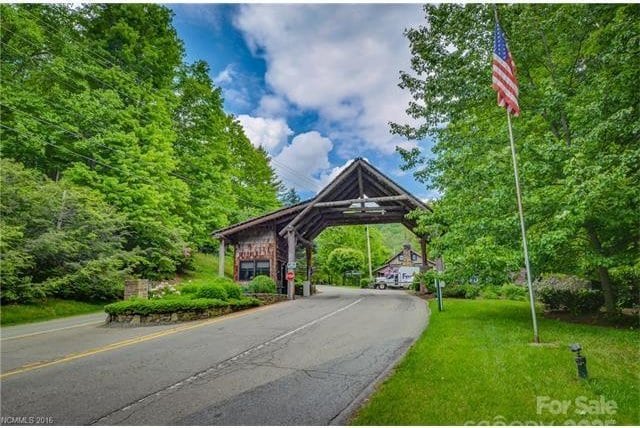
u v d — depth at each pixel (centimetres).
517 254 924
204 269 2873
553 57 1159
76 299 1761
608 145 970
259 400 491
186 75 3102
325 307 1548
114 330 1088
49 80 2130
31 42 2083
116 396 512
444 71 1234
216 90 3219
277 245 2331
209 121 3136
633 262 955
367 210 2370
